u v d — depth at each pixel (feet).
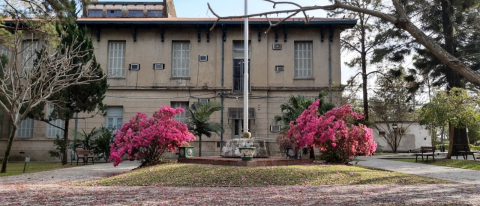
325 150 45.68
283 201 21.52
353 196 23.49
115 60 78.13
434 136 127.95
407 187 28.58
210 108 61.16
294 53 78.23
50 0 44.42
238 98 75.77
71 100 58.49
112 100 75.87
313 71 77.05
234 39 77.56
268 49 77.77
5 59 66.03
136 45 77.87
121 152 44.93
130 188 28.96
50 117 59.47
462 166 47.39
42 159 74.90
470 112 52.75
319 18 79.66
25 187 29.94
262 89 75.51
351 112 45.27
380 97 103.71
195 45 77.92
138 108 76.02
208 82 76.69
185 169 36.04
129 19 77.51
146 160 46.50
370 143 45.11
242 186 29.50
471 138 114.21
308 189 27.22
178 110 47.29
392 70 84.79
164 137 44.47
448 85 74.54
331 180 31.81
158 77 76.95
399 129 108.37
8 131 76.18
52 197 23.88
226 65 76.74
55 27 54.95
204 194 24.89
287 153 46.52
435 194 24.48
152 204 20.70
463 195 24.04
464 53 76.13
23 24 55.52
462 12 73.10
